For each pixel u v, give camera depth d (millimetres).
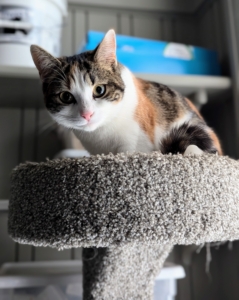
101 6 1554
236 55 1278
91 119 728
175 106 854
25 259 1349
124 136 765
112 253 726
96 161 580
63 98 763
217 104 1448
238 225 625
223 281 1381
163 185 574
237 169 648
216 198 602
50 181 596
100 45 759
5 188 1375
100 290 735
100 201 562
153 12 1606
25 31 1162
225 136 1393
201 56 1329
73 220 565
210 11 1521
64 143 1263
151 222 562
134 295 770
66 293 953
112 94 757
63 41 1499
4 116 1422
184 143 799
